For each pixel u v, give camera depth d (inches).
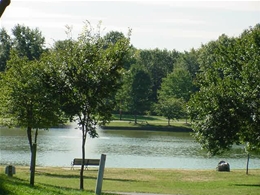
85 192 802.2
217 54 1225.4
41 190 732.7
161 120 5022.1
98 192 748.6
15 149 2379.4
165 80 5211.6
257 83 1115.9
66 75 1016.2
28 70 1384.1
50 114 1355.8
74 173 1445.6
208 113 1144.2
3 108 1406.3
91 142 2984.7
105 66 1015.6
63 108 1026.1
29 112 1395.2
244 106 1113.4
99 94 1016.2
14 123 1437.0
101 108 1023.6
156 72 6614.2
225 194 1094.4
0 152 2233.0
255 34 1182.9
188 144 3070.9
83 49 1020.5
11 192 637.9
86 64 1005.2
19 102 1387.8
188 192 1112.8
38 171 1446.9
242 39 1224.2
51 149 2460.6
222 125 1136.2
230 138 1142.3
